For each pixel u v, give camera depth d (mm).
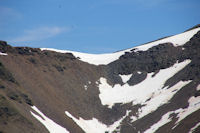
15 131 187375
